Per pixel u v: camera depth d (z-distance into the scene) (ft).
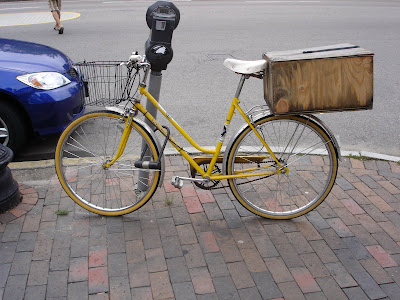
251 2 53.06
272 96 10.24
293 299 9.47
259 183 13.67
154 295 9.50
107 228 11.62
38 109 15.10
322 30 36.09
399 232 11.62
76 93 15.98
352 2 54.80
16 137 15.42
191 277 10.02
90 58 27.07
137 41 31.40
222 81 23.66
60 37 32.94
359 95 10.35
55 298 9.37
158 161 11.34
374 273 10.22
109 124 17.47
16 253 10.62
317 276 10.11
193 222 11.94
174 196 13.03
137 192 12.85
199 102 20.90
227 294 9.57
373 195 13.23
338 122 19.13
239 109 11.39
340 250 10.95
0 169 11.48
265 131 15.15
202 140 17.29
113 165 12.33
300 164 14.88
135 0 53.93
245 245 11.10
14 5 52.21
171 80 23.65
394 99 21.70
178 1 53.21
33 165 14.87
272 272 10.21
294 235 11.51
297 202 12.89
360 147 17.01
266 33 34.55
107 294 9.50
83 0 54.44
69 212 12.21
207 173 11.82
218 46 30.32
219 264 10.44
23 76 14.99
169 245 11.05
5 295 9.41
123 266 10.31
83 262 10.40
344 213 12.39
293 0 55.62
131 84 11.40
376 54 29.14
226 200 12.92
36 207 12.35
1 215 11.93
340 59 10.10
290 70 10.07
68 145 16.05
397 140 17.62
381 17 42.83
